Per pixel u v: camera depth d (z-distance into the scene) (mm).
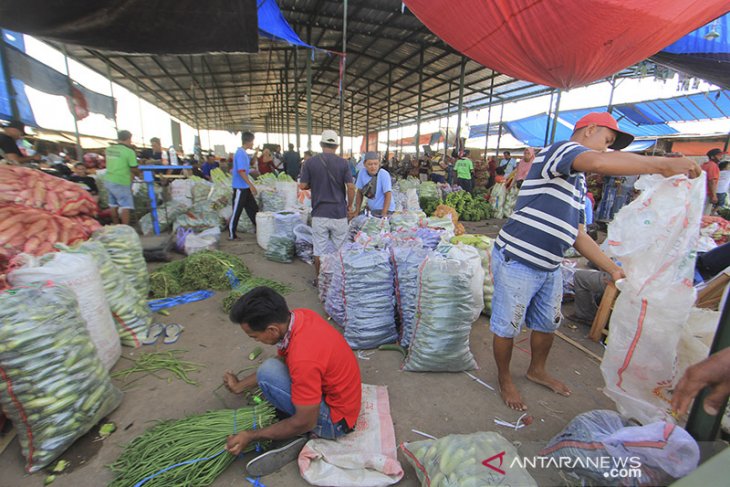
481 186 13820
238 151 6387
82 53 12195
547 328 2480
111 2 4078
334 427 1956
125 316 2980
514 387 2502
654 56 7637
